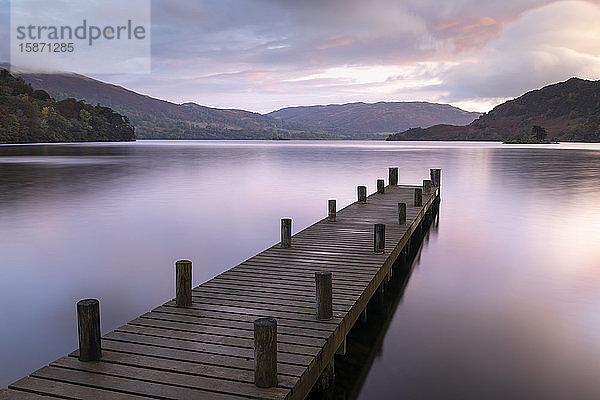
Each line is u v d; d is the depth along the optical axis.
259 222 15.57
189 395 3.93
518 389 5.25
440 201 20.75
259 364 4.03
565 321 7.23
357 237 10.27
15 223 14.98
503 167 41.06
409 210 14.19
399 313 7.61
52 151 67.12
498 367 5.75
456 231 14.43
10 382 5.29
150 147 93.19
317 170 37.16
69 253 11.26
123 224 14.97
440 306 7.94
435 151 78.75
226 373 4.29
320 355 4.77
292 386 4.07
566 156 60.31
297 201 20.36
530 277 9.56
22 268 9.95
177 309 5.95
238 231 14.08
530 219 16.36
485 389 5.25
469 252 11.75
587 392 5.18
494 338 6.59
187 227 14.62
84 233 13.57
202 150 78.75
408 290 8.80
